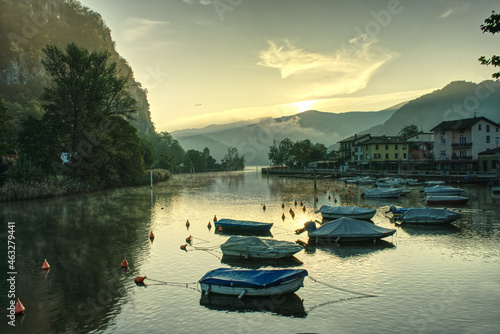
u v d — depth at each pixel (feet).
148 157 409.90
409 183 270.46
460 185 245.65
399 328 51.29
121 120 278.87
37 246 98.99
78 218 143.23
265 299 61.52
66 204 187.21
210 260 84.94
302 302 60.29
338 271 75.10
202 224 129.90
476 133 306.55
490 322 52.44
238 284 61.72
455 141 319.47
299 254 88.07
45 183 218.18
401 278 70.33
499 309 56.39
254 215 149.07
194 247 96.94
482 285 66.03
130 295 64.64
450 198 162.81
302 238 106.22
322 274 73.46
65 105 217.36
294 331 50.98
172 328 52.44
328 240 97.55
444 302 59.26
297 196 223.51
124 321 54.85
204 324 53.42
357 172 373.61
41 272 77.46
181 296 63.77
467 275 71.31
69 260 85.92
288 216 145.48
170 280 71.92
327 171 442.91
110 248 96.37
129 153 284.00
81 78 223.51
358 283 68.23
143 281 71.36
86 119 225.56
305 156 544.62
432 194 191.62
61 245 99.86
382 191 199.72
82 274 75.97
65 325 53.93
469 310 56.24
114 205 183.73
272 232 115.44
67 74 230.27
